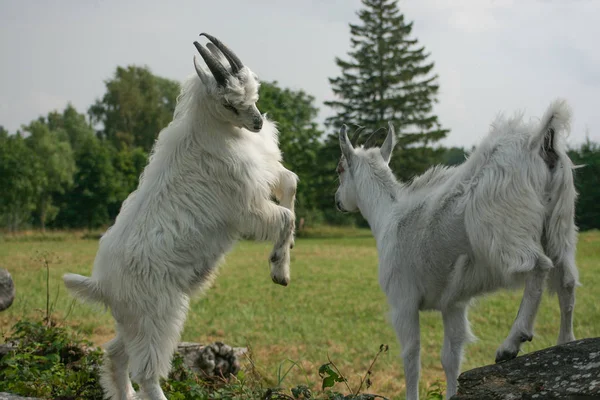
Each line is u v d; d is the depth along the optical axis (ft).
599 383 11.02
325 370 16.37
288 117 183.42
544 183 14.24
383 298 48.34
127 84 251.80
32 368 19.02
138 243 16.53
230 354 23.11
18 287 51.72
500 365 12.90
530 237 13.99
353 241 129.18
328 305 45.44
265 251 94.38
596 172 105.29
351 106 161.17
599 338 12.60
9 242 124.16
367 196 18.39
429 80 161.38
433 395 17.57
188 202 16.93
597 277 54.54
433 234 15.81
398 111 158.81
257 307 44.68
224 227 17.53
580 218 107.76
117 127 247.09
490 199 14.37
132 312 16.51
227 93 16.31
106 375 17.62
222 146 17.17
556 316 37.45
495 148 14.83
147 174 17.63
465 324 16.70
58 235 146.30
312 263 77.51
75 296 17.31
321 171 165.27
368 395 15.56
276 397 17.31
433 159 153.89
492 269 14.69
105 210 166.30
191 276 16.99
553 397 11.30
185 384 19.15
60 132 241.76
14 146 159.74
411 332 16.53
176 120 17.89
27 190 158.51
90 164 164.55
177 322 16.72
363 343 32.65
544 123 14.24
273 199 21.48
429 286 16.30
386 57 161.79
